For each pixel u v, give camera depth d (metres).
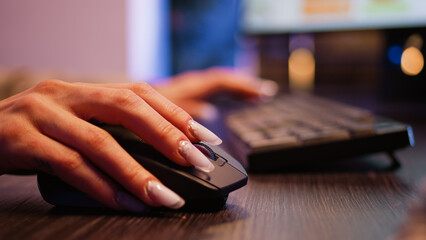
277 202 0.34
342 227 0.27
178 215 0.31
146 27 1.99
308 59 1.26
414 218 0.20
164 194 0.31
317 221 0.28
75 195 0.34
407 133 0.47
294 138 0.48
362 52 1.19
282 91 1.20
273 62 1.31
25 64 1.73
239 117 0.73
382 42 1.10
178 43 1.89
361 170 0.48
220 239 0.25
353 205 0.33
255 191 0.38
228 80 1.07
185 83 1.08
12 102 0.38
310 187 0.40
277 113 0.70
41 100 0.36
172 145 0.32
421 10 0.99
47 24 1.74
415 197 0.35
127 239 0.25
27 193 0.40
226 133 0.68
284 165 0.47
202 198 0.32
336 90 1.22
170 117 0.35
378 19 1.03
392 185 0.40
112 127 0.35
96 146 0.32
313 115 0.63
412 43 1.06
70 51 1.78
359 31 1.06
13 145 0.35
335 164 0.52
